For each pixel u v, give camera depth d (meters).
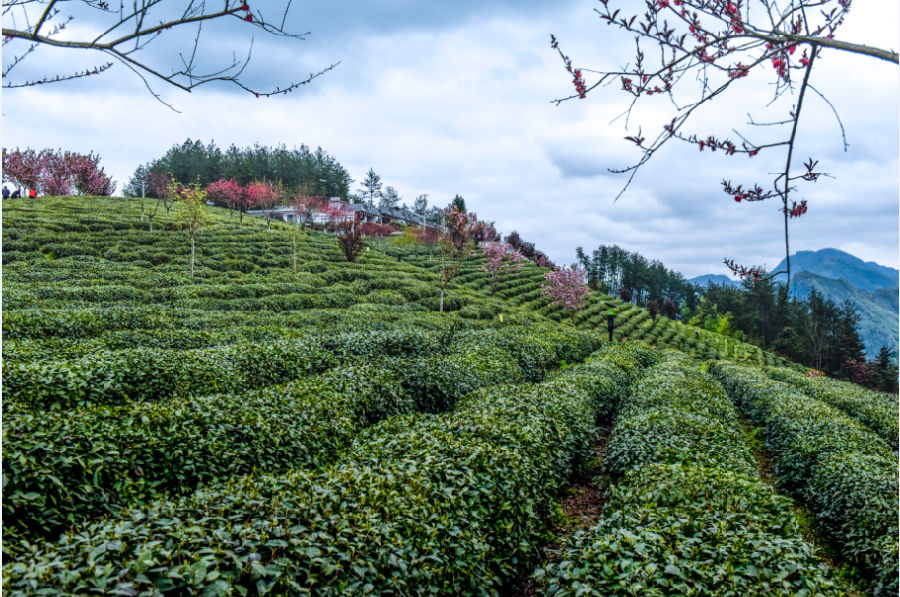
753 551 4.95
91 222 39.47
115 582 3.59
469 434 8.54
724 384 22.03
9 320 14.21
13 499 5.20
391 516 5.46
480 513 6.39
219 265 34.62
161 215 46.66
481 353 17.67
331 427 9.27
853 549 7.18
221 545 4.30
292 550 4.42
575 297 43.62
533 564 6.76
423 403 12.66
